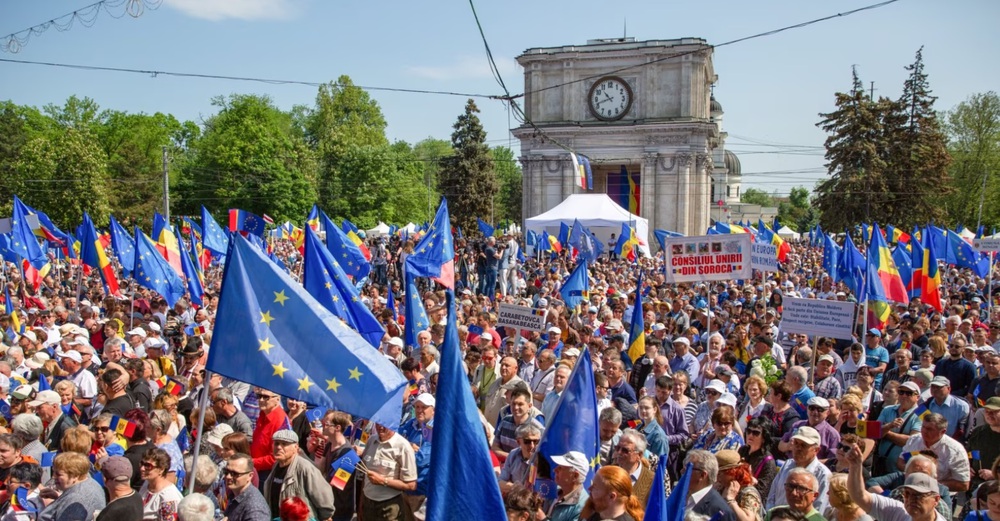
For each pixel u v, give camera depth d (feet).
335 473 29.68
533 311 53.57
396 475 30.60
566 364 37.55
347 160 302.04
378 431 30.81
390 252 136.05
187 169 280.51
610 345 50.37
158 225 83.46
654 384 43.06
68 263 119.44
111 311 68.28
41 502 28.63
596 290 85.76
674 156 249.75
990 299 82.33
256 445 33.58
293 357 25.44
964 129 286.66
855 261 79.61
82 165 223.10
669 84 251.19
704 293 88.53
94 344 62.08
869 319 62.69
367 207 300.81
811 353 49.83
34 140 226.79
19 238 82.12
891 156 237.04
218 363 25.50
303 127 390.42
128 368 41.37
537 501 24.25
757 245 69.56
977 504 26.94
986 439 33.68
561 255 150.30
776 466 31.50
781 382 35.42
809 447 28.27
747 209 495.41
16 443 29.48
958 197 280.10
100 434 31.55
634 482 27.71
